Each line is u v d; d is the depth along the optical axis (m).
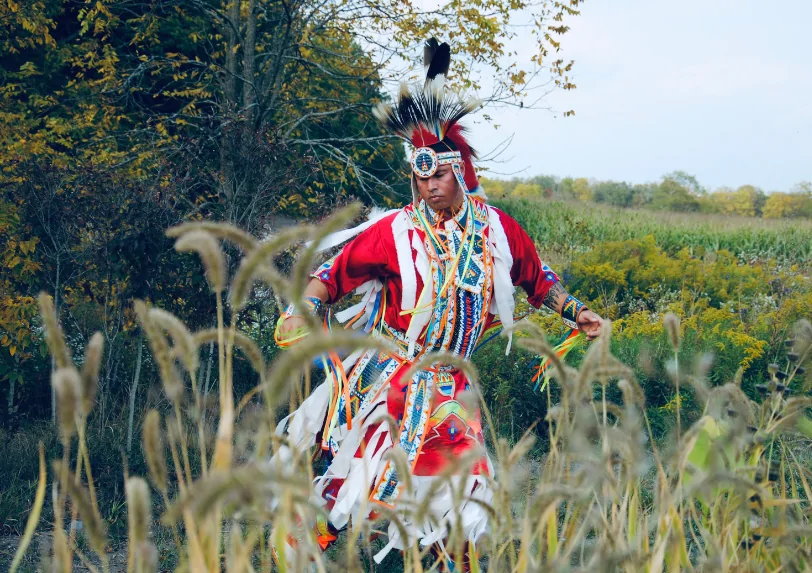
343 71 10.46
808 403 2.02
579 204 31.73
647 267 12.50
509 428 5.31
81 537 3.78
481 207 3.25
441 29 9.14
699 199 51.81
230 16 9.24
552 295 3.36
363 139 9.43
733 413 2.02
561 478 1.79
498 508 1.72
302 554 1.60
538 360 3.38
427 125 3.19
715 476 1.65
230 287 5.51
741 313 9.55
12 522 3.96
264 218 5.79
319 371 4.89
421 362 1.70
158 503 4.11
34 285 5.37
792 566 1.86
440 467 2.87
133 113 10.18
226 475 1.09
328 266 3.14
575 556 1.96
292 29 9.38
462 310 3.08
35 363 5.64
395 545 2.69
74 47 10.16
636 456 1.74
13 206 5.30
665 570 2.08
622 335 8.23
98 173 5.29
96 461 4.58
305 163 6.31
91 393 1.22
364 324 3.21
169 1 10.14
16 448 4.77
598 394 5.58
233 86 9.13
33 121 8.17
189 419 4.76
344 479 2.98
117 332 5.20
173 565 3.50
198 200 6.12
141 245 5.03
